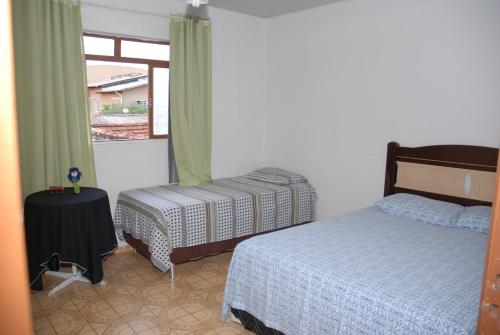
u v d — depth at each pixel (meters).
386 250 2.43
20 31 3.05
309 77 4.34
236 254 2.46
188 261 3.60
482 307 0.83
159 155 4.08
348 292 1.91
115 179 3.80
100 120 3.72
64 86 3.32
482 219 2.81
